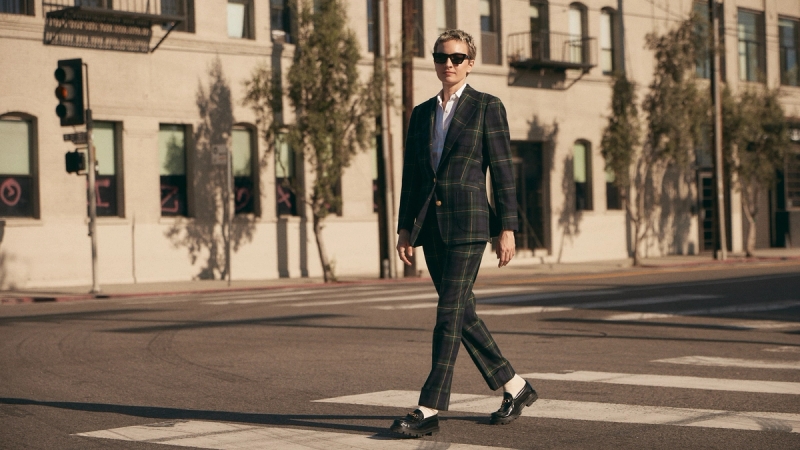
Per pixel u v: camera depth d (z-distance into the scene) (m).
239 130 25.69
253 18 25.80
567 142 33.12
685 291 16.92
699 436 5.61
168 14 23.94
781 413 6.29
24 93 21.83
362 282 23.91
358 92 24.11
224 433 5.86
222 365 8.92
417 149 5.69
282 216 26.28
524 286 18.97
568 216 33.03
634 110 30.38
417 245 5.74
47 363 9.24
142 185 23.64
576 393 7.15
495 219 5.72
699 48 30.56
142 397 7.30
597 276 23.19
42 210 22.08
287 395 7.27
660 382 7.64
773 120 33.84
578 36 33.59
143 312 14.69
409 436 5.60
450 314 5.57
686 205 36.47
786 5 40.97
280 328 12.07
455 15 30.20
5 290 21.28
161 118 23.94
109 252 23.06
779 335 11.02
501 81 31.27
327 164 23.78
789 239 40.22
